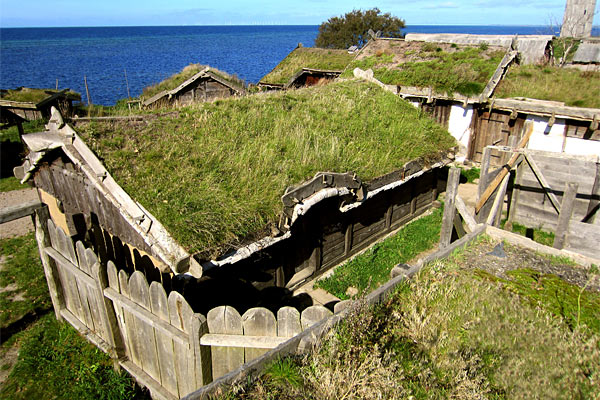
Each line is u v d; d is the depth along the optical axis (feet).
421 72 50.96
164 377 14.65
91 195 20.59
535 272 17.20
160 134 21.84
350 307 12.71
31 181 26.35
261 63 222.28
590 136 39.91
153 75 156.66
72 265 16.98
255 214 17.79
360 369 10.71
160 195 17.20
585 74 49.90
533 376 11.30
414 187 32.35
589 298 15.37
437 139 31.30
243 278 19.88
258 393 10.27
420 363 11.57
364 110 31.58
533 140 44.09
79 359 17.61
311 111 29.37
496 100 45.50
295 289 23.56
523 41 60.18
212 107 26.55
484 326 13.19
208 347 12.60
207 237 15.84
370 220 28.37
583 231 20.25
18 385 16.57
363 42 131.64
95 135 19.80
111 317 15.80
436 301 14.49
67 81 140.97
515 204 31.89
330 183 20.81
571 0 65.87
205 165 20.10
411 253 28.32
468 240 19.53
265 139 23.94
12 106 44.75
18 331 19.71
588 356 11.98
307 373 10.84
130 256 19.44
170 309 13.00
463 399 10.56
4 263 25.86
